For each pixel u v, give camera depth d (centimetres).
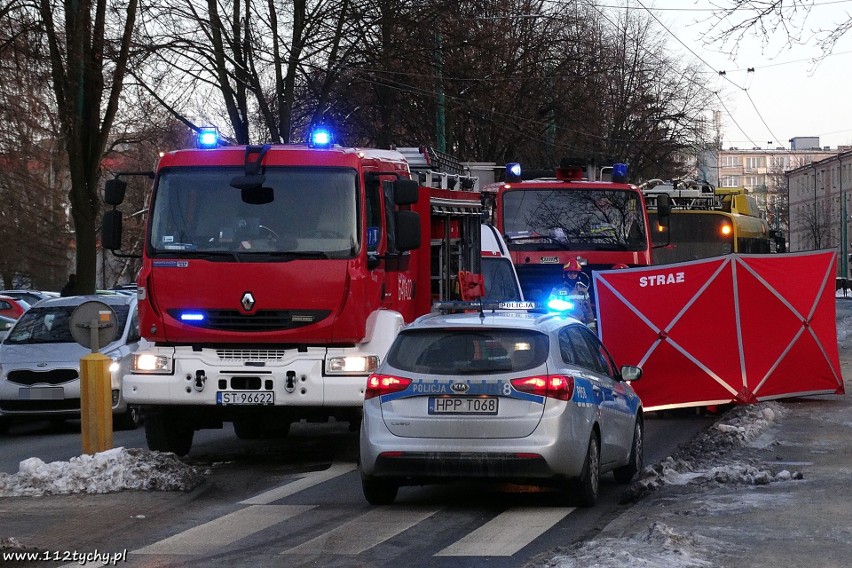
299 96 3750
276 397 1401
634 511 1041
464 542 959
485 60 3975
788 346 1936
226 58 3400
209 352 1418
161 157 1466
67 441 1869
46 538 990
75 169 3272
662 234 3762
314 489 1273
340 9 3519
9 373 2006
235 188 1433
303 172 1430
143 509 1133
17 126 3578
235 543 966
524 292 2634
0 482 1223
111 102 3262
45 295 5119
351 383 1396
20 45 2938
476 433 1075
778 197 18212
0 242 5356
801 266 1948
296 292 1398
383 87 3825
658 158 6450
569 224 2644
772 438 1522
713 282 1923
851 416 1758
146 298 1424
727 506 1028
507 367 1088
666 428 1830
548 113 4738
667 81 6731
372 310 1434
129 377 1423
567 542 955
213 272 1407
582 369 1162
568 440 1077
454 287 1845
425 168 1758
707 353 1927
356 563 883
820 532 905
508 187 2659
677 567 777
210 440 1802
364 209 1434
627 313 1933
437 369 1098
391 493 1154
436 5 3638
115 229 1495
